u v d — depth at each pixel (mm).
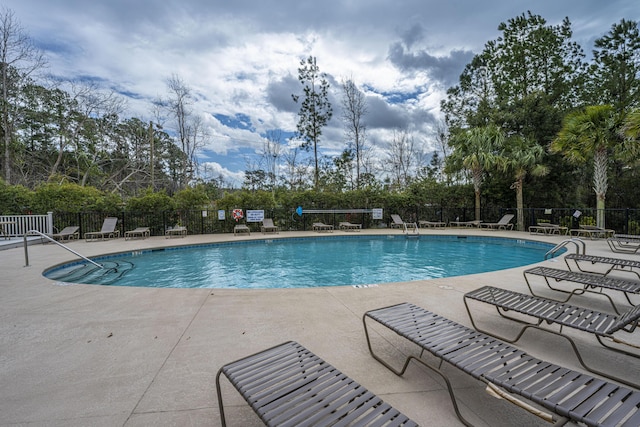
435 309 3842
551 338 2979
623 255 7660
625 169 16266
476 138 15430
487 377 1694
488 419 1807
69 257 8133
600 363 2473
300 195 15867
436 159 29359
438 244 12070
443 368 2410
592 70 18328
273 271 7879
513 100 17281
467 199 17438
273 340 2953
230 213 14742
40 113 21422
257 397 1544
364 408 1471
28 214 12289
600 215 11312
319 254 10109
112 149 25891
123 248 9805
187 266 8383
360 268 8195
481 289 3486
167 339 2996
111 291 4738
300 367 1858
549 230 14102
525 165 14328
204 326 3318
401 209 17297
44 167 22625
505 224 14805
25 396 2061
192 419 1822
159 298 4363
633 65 16625
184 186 23969
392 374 2324
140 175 26859
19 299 4348
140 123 27016
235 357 2617
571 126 11375
